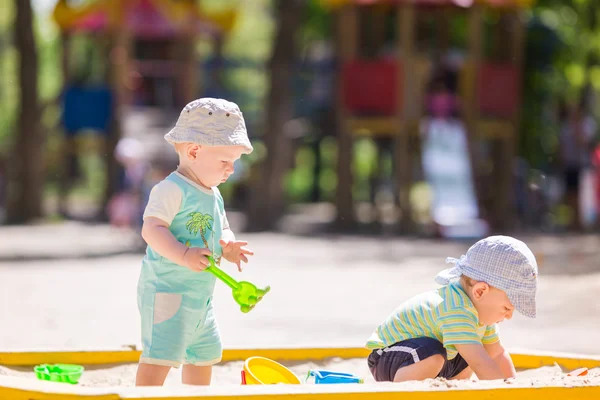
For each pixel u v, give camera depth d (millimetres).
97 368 7719
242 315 14680
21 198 35469
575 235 29469
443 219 28922
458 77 31344
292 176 49781
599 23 37062
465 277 6598
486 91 30156
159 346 6223
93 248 26109
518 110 31859
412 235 29656
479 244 6590
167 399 4836
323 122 38562
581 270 19562
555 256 22359
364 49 33969
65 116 32406
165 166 32312
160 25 37969
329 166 52281
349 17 30297
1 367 7383
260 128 42906
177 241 6203
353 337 12562
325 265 21422
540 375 7477
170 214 6336
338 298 16375
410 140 30875
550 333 12812
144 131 33906
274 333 12961
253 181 34750
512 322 13789
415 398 5137
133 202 29531
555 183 35406
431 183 29312
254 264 21547
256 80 57781
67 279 19312
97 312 14883
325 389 5102
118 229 30219
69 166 45375
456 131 30125
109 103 32344
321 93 38312
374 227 33188
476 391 5234
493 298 6438
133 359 7898
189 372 6586
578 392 5383
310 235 30125
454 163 29641
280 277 19250
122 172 29891
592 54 37406
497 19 32406
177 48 37531
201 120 6418
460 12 33031
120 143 31984
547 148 35125
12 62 55844
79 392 4906
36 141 35406
